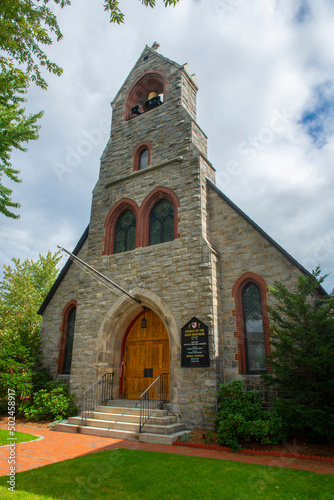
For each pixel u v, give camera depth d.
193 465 6.81
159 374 12.69
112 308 13.62
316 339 8.45
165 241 13.79
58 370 15.56
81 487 5.57
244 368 11.05
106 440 9.66
